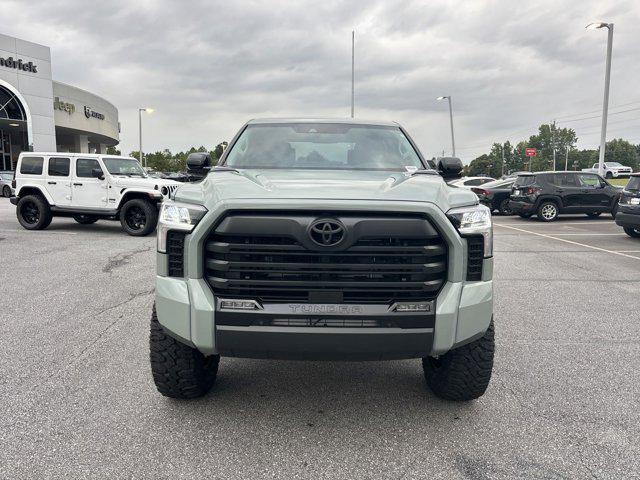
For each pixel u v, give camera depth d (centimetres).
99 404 339
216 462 274
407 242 279
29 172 1309
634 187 1209
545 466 272
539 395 361
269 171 383
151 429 308
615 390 370
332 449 288
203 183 339
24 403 338
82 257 923
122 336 479
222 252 278
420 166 421
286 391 366
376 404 346
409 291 282
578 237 1322
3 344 454
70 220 1628
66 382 373
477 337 295
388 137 451
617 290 704
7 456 275
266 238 277
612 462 276
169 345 320
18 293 647
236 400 350
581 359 433
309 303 278
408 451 287
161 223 300
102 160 1258
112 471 263
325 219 272
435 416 329
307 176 354
